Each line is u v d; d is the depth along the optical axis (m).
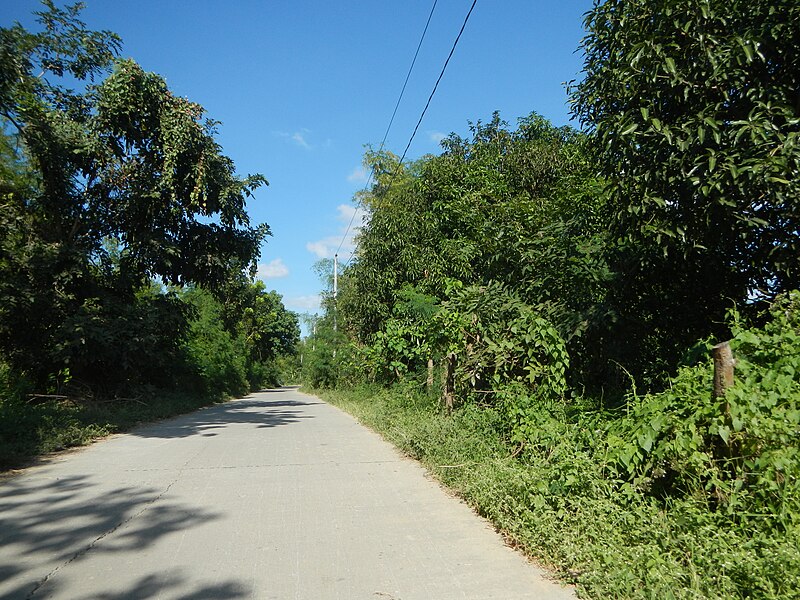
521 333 8.15
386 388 20.72
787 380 4.55
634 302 8.28
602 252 8.37
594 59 7.53
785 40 5.94
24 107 15.49
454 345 9.80
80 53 17.09
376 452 10.35
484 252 11.78
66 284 16.80
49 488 7.46
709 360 5.84
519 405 7.73
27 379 16.61
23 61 14.77
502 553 4.89
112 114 16.81
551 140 16.27
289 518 5.97
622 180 6.88
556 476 5.27
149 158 18.08
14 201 16.77
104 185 17.77
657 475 5.07
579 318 8.31
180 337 21.64
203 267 19.61
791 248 6.20
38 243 16.17
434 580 4.30
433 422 9.77
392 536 5.35
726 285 7.58
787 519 3.89
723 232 6.64
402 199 18.64
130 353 17.66
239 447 11.18
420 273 16.72
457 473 7.29
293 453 10.29
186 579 4.36
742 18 6.18
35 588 4.20
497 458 7.08
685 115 6.42
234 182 18.78
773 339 5.07
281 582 4.29
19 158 17.02
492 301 9.46
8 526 5.75
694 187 6.25
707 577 3.62
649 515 4.47
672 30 6.40
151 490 7.29
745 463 4.23
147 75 17.00
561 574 4.30
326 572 4.48
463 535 5.38
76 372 18.69
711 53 6.06
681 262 7.60
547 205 11.53
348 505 6.48
